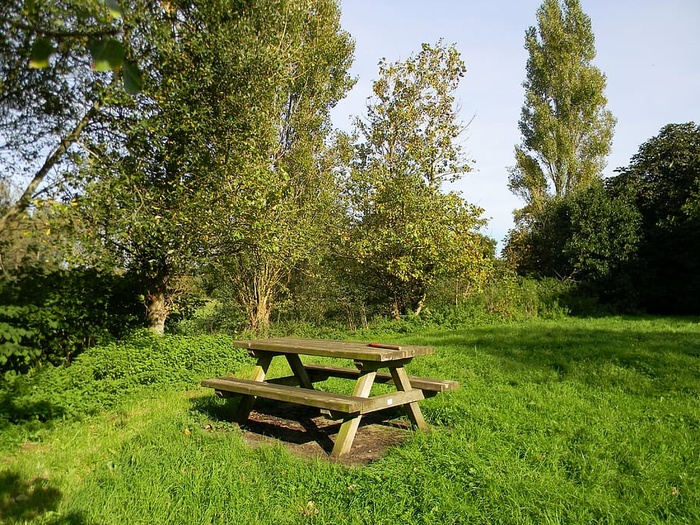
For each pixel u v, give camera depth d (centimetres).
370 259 1623
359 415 445
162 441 465
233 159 992
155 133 928
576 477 365
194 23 986
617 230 2134
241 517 316
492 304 1706
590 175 2627
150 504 338
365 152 1758
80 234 880
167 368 795
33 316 751
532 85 2806
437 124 1708
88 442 488
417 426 499
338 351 460
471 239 1623
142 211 934
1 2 367
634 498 328
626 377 684
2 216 813
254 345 546
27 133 893
